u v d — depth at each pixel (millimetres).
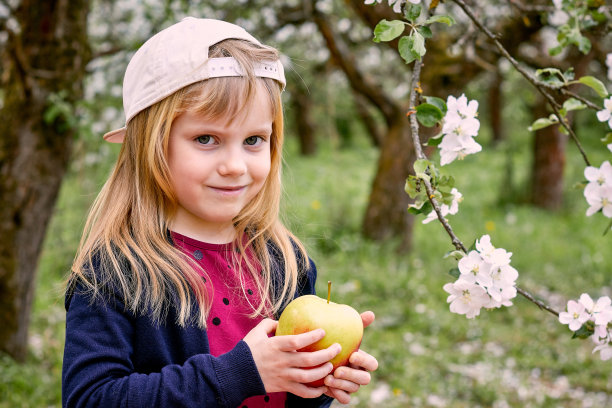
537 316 5668
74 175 4980
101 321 1087
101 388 1013
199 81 1101
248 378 1021
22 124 3291
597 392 4203
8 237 3412
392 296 5941
